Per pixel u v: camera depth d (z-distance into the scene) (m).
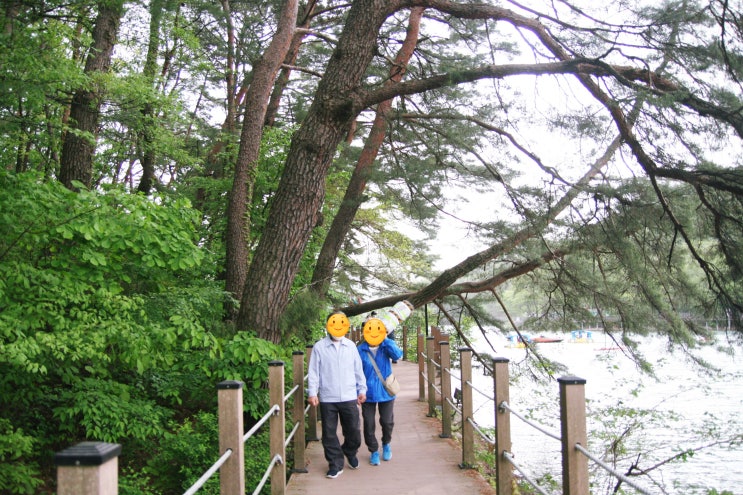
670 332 12.02
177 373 9.48
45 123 11.98
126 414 7.48
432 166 13.03
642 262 10.95
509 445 5.66
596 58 9.20
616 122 9.30
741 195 8.83
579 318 13.66
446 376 9.20
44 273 6.49
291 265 10.19
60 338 6.25
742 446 11.65
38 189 6.77
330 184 20.17
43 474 7.28
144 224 7.33
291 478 7.04
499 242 12.43
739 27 8.12
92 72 11.59
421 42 16.03
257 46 18.80
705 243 10.26
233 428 4.04
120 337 6.93
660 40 8.90
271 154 16.39
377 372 7.62
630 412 11.84
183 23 18.17
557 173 10.46
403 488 6.54
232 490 3.99
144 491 7.27
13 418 7.44
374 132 14.89
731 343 10.23
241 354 8.62
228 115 18.75
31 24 9.24
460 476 6.98
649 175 9.34
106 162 17.84
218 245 15.80
